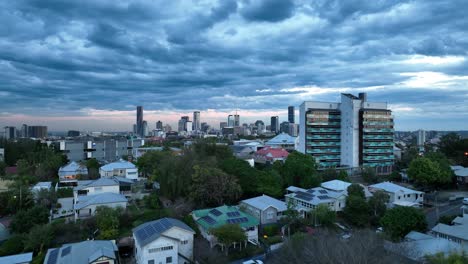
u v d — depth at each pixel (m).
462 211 62.50
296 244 41.00
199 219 54.91
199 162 70.56
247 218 53.22
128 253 47.84
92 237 49.94
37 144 119.94
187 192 66.81
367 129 107.00
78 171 86.94
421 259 36.75
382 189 71.44
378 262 33.62
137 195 70.56
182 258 44.94
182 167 69.12
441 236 46.22
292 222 55.03
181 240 45.47
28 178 79.31
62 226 50.88
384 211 60.34
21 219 51.28
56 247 46.84
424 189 81.69
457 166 93.50
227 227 47.03
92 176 86.00
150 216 56.44
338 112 113.62
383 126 109.56
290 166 80.12
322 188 71.50
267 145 152.62
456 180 85.75
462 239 42.91
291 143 150.12
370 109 108.81
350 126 108.25
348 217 61.69
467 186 84.25
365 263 32.97
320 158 110.06
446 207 68.50
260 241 51.84
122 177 83.19
